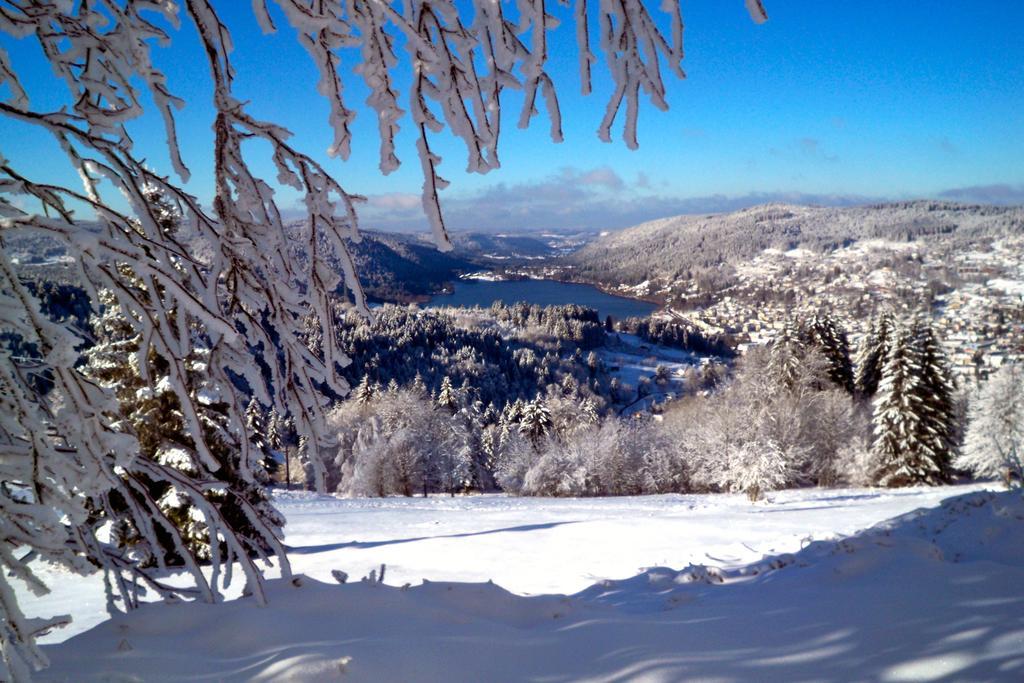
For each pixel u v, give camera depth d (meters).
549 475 33.41
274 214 2.40
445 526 15.31
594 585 6.84
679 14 1.68
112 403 2.12
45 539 2.16
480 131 1.90
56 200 2.00
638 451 32.94
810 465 29.55
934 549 4.30
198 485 3.26
